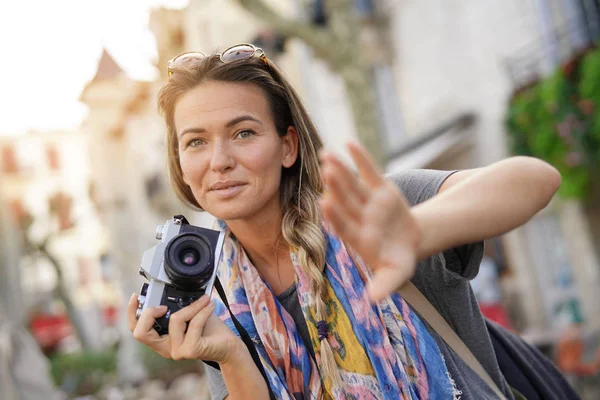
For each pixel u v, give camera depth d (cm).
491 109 1147
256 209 170
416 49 1352
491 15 1124
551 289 1068
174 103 174
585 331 648
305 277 172
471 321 174
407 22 1366
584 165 853
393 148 1433
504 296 1112
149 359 1719
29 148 4550
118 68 3192
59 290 2569
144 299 158
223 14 1617
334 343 170
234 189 168
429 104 1330
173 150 190
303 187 180
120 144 3234
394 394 162
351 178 104
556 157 884
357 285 169
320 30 833
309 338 177
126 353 1927
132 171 3091
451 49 1243
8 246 656
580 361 624
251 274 181
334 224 105
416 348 165
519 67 1047
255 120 170
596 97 832
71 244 4081
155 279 156
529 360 205
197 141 171
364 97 836
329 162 103
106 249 4156
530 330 962
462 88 1222
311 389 172
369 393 166
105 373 2127
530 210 124
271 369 171
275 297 179
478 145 1181
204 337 158
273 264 184
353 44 843
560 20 1006
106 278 4153
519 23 1066
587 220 937
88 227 4150
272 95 174
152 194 2458
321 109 1491
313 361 175
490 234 120
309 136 180
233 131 169
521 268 1097
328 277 172
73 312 2564
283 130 177
